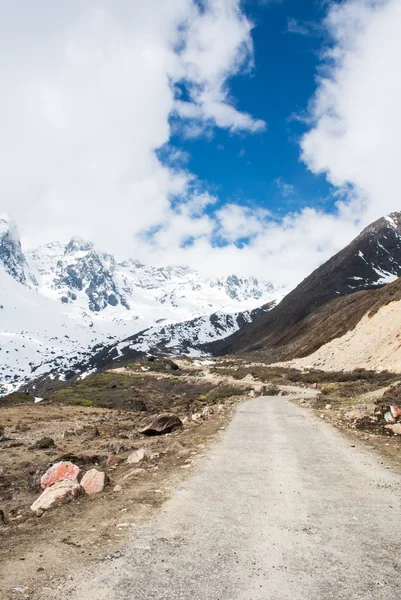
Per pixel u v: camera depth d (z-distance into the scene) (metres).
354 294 167.62
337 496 8.73
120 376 115.62
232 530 6.81
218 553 5.91
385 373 52.62
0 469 17.05
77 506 8.59
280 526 6.99
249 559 5.71
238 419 23.83
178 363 163.75
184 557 5.78
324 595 4.75
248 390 56.69
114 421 39.97
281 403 34.91
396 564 5.53
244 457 13.02
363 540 6.36
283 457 12.91
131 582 5.07
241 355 184.50
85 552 6.01
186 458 13.32
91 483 10.14
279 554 5.87
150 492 9.25
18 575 5.30
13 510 9.97
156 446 17.73
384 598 4.67
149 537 6.53
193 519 7.37
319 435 17.20
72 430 31.12
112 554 5.90
